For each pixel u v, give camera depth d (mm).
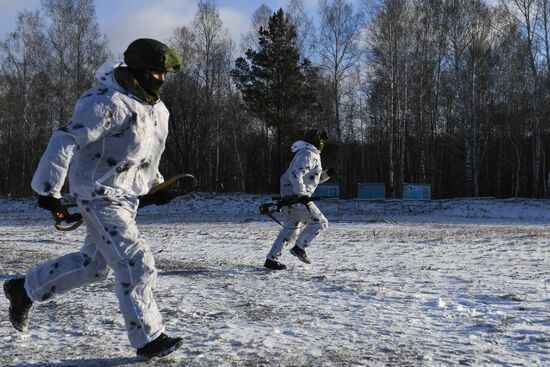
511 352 3850
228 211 33250
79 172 3471
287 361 3613
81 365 3535
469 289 6457
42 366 3525
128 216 3596
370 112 48500
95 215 3506
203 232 16891
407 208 32281
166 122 3725
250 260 9664
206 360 3627
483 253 10945
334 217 27469
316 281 6992
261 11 47688
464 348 3951
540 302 5672
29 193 47094
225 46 47156
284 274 7641
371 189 34094
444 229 18625
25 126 46219
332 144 43344
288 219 8227
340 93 46594
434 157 48469
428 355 3752
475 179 38406
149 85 3529
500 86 42219
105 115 3354
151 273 3562
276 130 41688
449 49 40156
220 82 46688
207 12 45844
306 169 7844
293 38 40719
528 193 51094
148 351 3520
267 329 4488
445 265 8961
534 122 37656
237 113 50094
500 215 30000
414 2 40844
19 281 3666
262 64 39625
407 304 5535
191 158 48812
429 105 45875
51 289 3654
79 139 3309
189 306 5387
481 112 41938
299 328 4531
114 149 3469
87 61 38406
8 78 46250
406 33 38750
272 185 53719
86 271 3656
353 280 7062
